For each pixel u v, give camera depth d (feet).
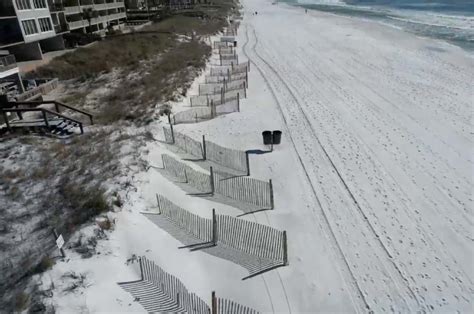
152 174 50.42
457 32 157.79
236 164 56.85
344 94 87.25
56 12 141.28
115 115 70.08
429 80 95.14
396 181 52.13
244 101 84.48
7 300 29.50
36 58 124.57
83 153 54.54
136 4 289.33
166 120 70.79
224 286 34.78
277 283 35.27
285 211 45.96
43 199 43.60
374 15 231.50
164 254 37.55
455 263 37.70
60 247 32.86
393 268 37.11
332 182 52.19
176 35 152.76
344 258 38.45
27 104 64.69
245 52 140.56
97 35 158.81
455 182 51.67
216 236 39.70
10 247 35.86
